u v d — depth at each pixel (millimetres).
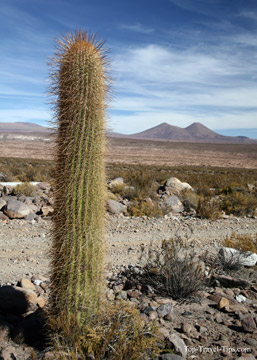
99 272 3416
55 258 3377
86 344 3172
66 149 3225
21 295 4336
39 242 7871
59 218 3301
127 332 3391
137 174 21266
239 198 14016
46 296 4906
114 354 3037
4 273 5852
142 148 133125
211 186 23453
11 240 7941
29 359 3254
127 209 12430
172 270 5105
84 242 3248
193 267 5180
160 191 16719
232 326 4230
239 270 6219
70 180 3201
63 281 3293
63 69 3320
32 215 10281
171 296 5016
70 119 3229
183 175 30703
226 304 4734
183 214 12844
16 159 46062
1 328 3695
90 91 3213
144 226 10188
